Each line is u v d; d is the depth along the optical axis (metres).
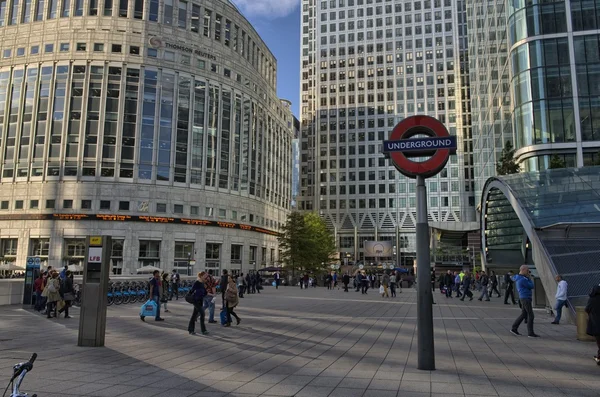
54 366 8.75
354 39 122.44
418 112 114.69
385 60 119.25
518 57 37.09
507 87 41.44
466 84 112.31
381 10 121.50
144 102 58.50
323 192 118.69
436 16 117.00
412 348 11.13
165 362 9.27
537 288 23.47
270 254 78.62
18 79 57.94
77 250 54.44
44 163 55.59
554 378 7.83
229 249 64.50
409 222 110.50
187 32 62.81
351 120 119.75
